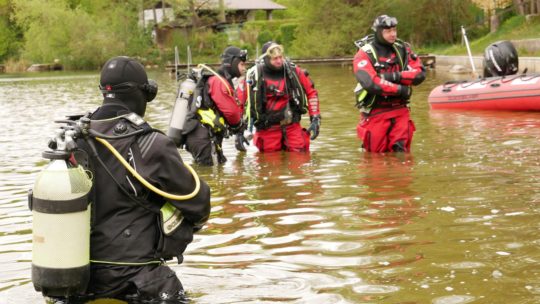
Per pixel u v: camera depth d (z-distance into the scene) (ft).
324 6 153.79
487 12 138.31
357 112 46.16
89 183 12.16
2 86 113.60
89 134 12.74
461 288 13.30
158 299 12.79
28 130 45.57
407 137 29.68
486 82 44.34
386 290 13.37
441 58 108.17
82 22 201.98
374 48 29.53
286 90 30.66
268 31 198.70
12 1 225.56
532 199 19.80
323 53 151.74
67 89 97.91
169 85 93.30
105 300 12.95
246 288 13.75
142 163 12.78
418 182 22.91
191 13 205.57
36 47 210.79
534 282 13.44
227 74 29.53
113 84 13.24
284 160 28.89
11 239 18.07
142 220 12.91
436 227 17.46
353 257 15.44
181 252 13.25
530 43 87.15
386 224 17.95
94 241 12.75
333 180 24.07
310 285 13.82
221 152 29.07
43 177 11.98
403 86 29.14
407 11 145.07
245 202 21.29
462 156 27.50
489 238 16.34
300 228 18.01
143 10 206.49
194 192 12.92
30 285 14.37
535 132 33.22
